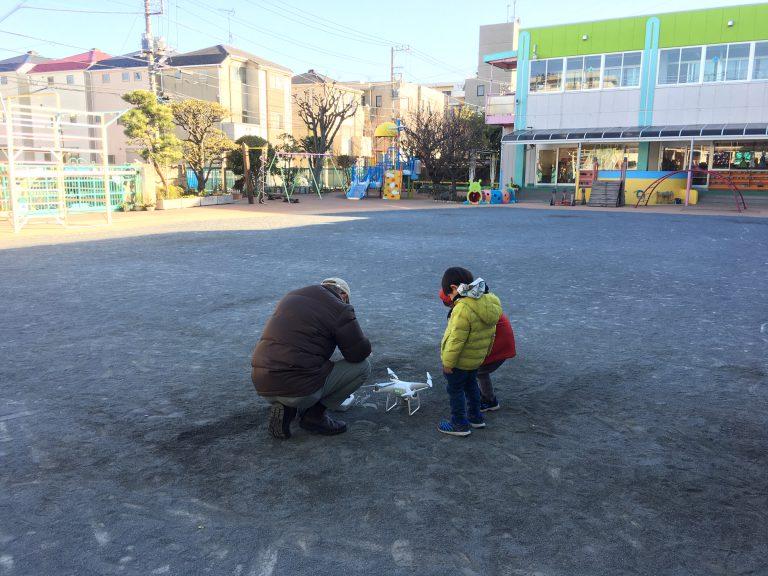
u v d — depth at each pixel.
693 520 3.01
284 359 3.71
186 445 3.83
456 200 38.12
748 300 8.30
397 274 10.21
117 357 5.66
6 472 3.45
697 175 32.44
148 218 23.17
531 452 3.76
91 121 55.31
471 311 3.74
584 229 18.80
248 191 34.38
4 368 5.32
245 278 9.73
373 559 2.66
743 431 4.09
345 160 50.19
